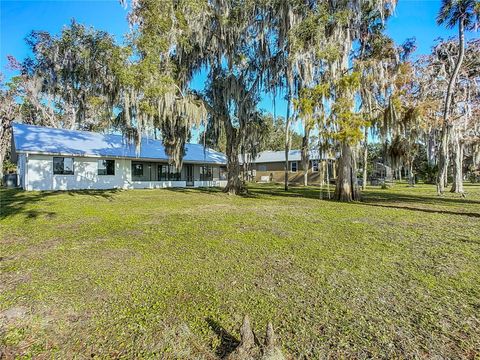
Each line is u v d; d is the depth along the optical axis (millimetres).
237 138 16141
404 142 15570
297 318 2734
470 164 29000
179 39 11516
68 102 19953
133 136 14961
